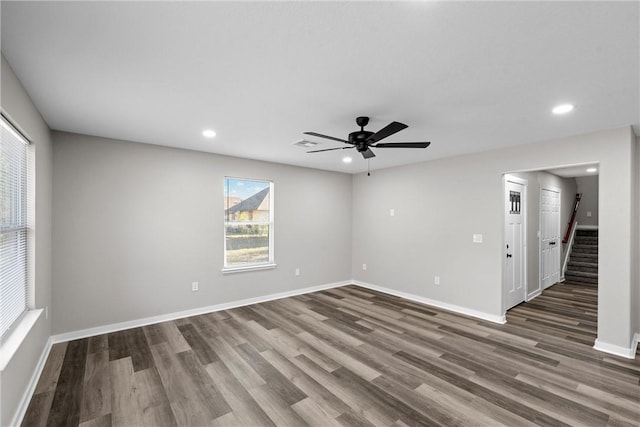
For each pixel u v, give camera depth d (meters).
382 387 2.50
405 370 2.77
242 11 1.42
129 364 2.88
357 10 1.40
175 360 2.96
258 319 4.17
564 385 2.52
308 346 3.29
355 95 2.39
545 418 2.11
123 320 3.79
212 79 2.13
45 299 3.00
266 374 2.71
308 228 5.70
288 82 2.18
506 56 1.80
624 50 1.72
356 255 6.33
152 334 3.62
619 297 3.08
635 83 2.13
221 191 4.59
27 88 2.26
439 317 4.27
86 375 2.67
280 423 2.07
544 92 2.31
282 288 5.33
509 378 2.63
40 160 2.78
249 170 4.89
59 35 1.60
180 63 1.92
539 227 5.53
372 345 3.32
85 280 3.54
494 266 4.13
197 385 2.53
